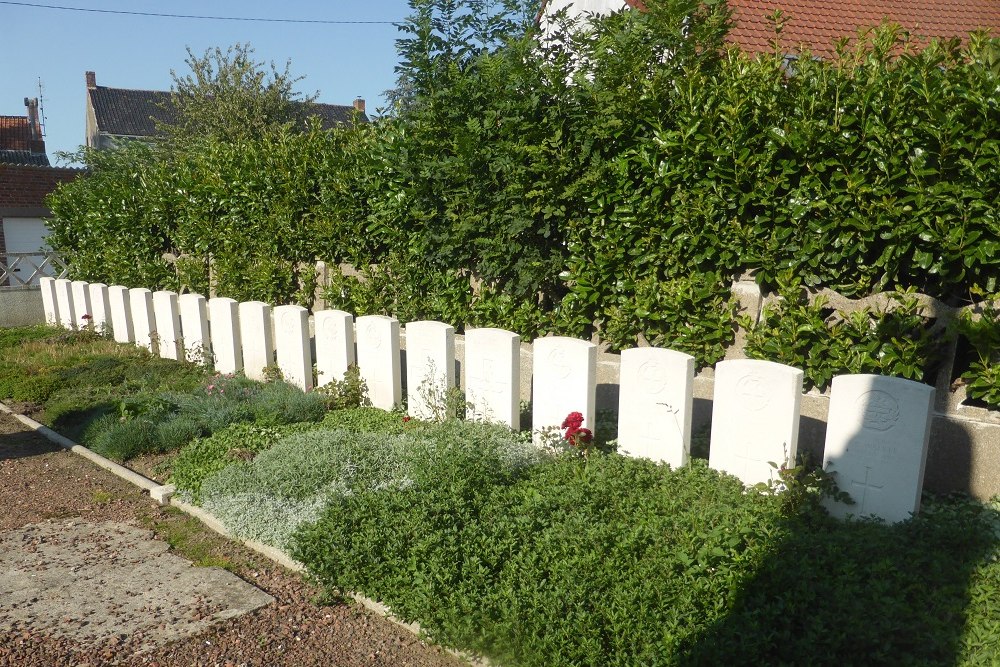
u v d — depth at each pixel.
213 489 6.53
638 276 8.11
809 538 4.71
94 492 7.08
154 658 4.31
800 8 13.19
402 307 10.60
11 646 4.43
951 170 6.05
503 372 7.44
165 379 10.86
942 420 6.05
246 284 13.15
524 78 8.25
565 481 5.90
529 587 4.34
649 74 7.75
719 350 7.45
